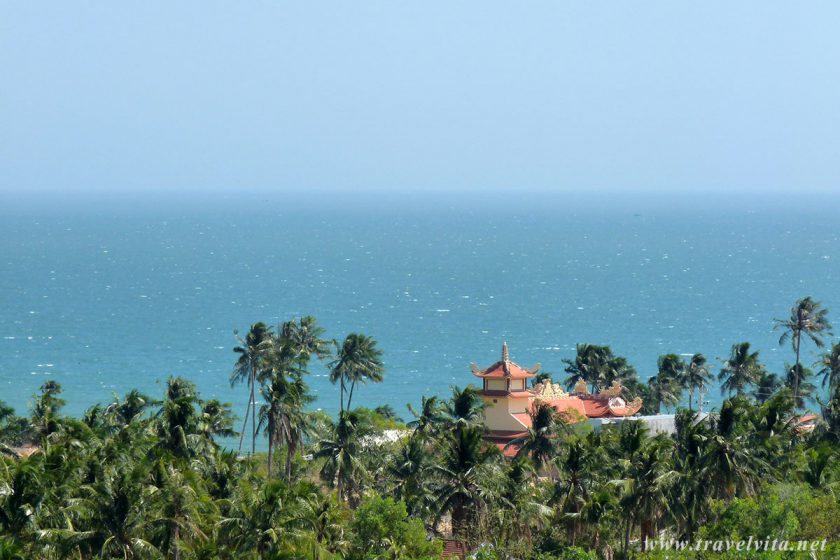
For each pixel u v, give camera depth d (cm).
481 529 16500
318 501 14738
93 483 13825
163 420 17062
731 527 14375
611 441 17625
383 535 15362
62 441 16438
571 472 16950
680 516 15675
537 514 16462
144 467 13812
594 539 16212
